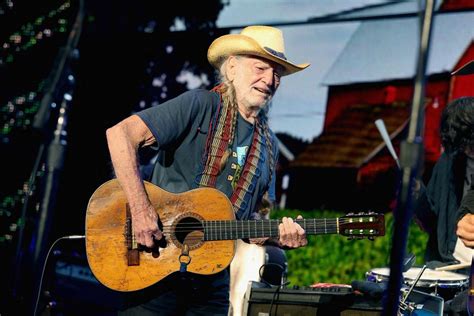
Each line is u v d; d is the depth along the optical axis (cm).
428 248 841
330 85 1449
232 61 673
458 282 734
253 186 673
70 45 531
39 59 1322
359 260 1275
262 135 685
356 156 1444
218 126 663
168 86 1521
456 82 1288
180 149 661
